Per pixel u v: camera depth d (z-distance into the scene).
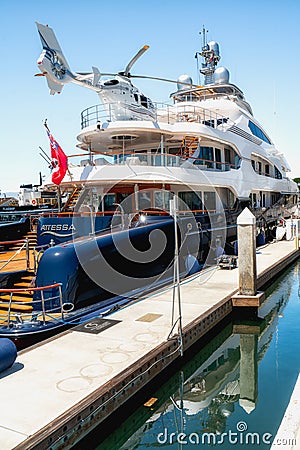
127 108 14.77
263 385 7.12
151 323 7.96
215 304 9.37
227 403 6.53
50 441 4.41
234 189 16.50
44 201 28.70
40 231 11.33
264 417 6.08
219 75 22.45
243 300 10.00
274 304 12.29
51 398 5.11
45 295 8.42
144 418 6.07
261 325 10.20
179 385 7.19
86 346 6.79
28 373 5.80
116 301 9.58
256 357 8.48
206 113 18.77
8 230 14.46
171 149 16.12
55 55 12.14
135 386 5.97
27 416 4.70
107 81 14.84
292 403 4.80
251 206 20.16
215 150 16.19
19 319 7.65
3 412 4.78
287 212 27.70
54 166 12.28
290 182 28.77
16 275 9.84
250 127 20.67
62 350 6.62
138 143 15.95
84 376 5.70
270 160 22.77
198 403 6.54
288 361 8.13
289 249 19.14
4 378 5.64
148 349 6.68
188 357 7.70
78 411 4.84
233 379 7.40
